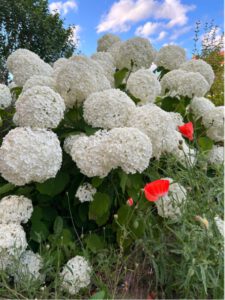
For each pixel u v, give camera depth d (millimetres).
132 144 709
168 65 1292
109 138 727
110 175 802
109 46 1481
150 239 714
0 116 1009
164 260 677
